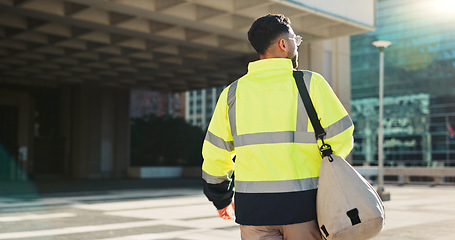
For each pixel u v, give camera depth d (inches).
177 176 1321.4
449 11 2416.3
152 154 1665.8
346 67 983.0
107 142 1242.0
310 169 74.6
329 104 74.3
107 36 765.9
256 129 75.9
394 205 467.5
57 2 617.6
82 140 1208.2
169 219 354.6
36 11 606.2
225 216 88.5
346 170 70.8
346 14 727.1
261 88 77.4
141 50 830.5
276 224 72.7
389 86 2578.7
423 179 944.3
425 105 2453.2
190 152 1716.3
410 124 2503.7
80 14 639.8
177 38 754.2
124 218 360.5
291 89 75.8
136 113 2576.3
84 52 840.9
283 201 72.7
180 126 1742.1
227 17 708.7
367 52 2655.0
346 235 67.7
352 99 2699.3
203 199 538.0
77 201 510.9
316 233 73.5
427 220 347.3
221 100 82.6
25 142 1209.4
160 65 985.5
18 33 713.6
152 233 284.7
